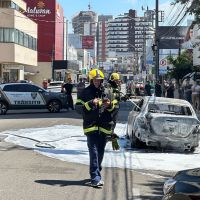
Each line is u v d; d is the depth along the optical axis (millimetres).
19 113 29172
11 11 61062
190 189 5148
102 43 149500
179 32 61594
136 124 14547
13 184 9359
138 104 16203
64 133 18031
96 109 9164
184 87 36094
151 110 14953
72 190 9016
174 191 5301
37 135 17344
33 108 28922
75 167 11461
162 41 61531
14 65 65125
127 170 11367
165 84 41781
